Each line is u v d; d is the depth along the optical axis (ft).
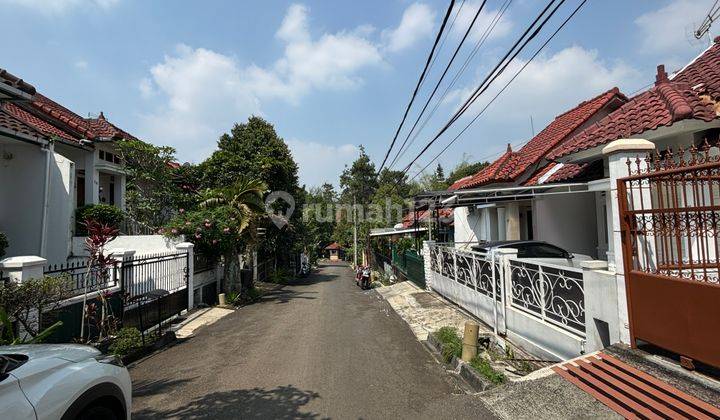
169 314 34.55
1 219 34.88
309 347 23.97
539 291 19.48
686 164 12.10
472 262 29.22
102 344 21.89
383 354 22.21
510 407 13.25
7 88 21.03
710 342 10.44
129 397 11.57
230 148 79.92
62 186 38.88
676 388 10.79
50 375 9.12
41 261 20.03
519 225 39.47
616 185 13.98
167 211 56.95
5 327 16.85
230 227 45.52
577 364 14.08
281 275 78.33
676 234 11.97
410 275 56.54
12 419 7.66
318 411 14.43
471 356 18.97
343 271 125.29
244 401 15.55
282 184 79.51
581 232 34.55
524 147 46.42
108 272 25.79
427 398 15.43
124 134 55.16
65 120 47.14
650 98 19.60
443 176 196.95
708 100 17.43
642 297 12.77
